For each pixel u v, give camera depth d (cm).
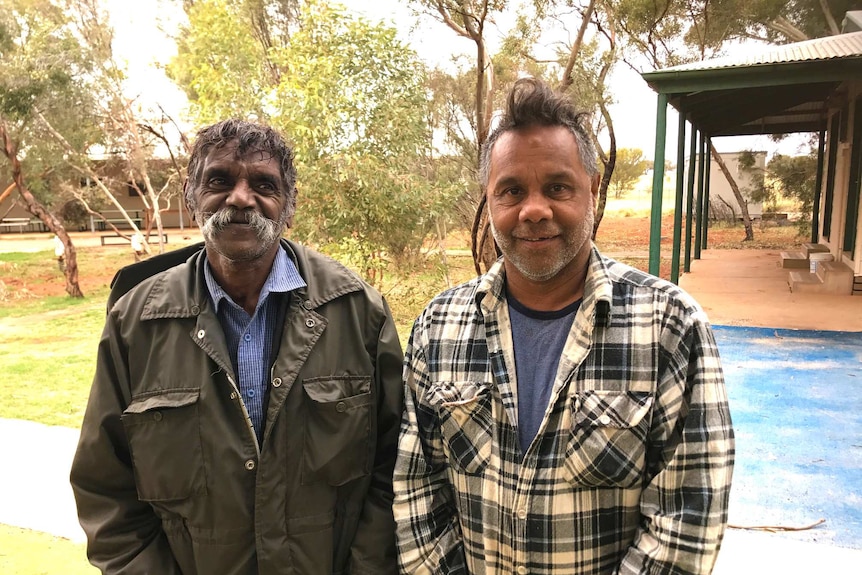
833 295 796
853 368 503
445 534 161
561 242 144
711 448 133
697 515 130
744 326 639
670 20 1396
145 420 157
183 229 3134
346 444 162
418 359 165
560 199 144
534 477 142
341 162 761
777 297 792
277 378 159
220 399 158
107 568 161
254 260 163
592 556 140
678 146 826
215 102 872
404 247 901
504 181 146
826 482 328
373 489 175
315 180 755
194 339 159
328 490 162
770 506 308
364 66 810
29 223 3362
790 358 533
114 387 165
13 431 491
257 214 160
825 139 1287
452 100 1166
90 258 2047
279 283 167
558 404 142
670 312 140
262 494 156
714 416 134
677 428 136
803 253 1130
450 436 154
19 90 1253
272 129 173
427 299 944
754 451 366
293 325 164
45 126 1362
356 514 171
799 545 274
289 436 159
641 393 138
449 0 782
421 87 880
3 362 780
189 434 156
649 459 139
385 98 816
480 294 157
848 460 351
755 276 967
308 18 810
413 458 161
